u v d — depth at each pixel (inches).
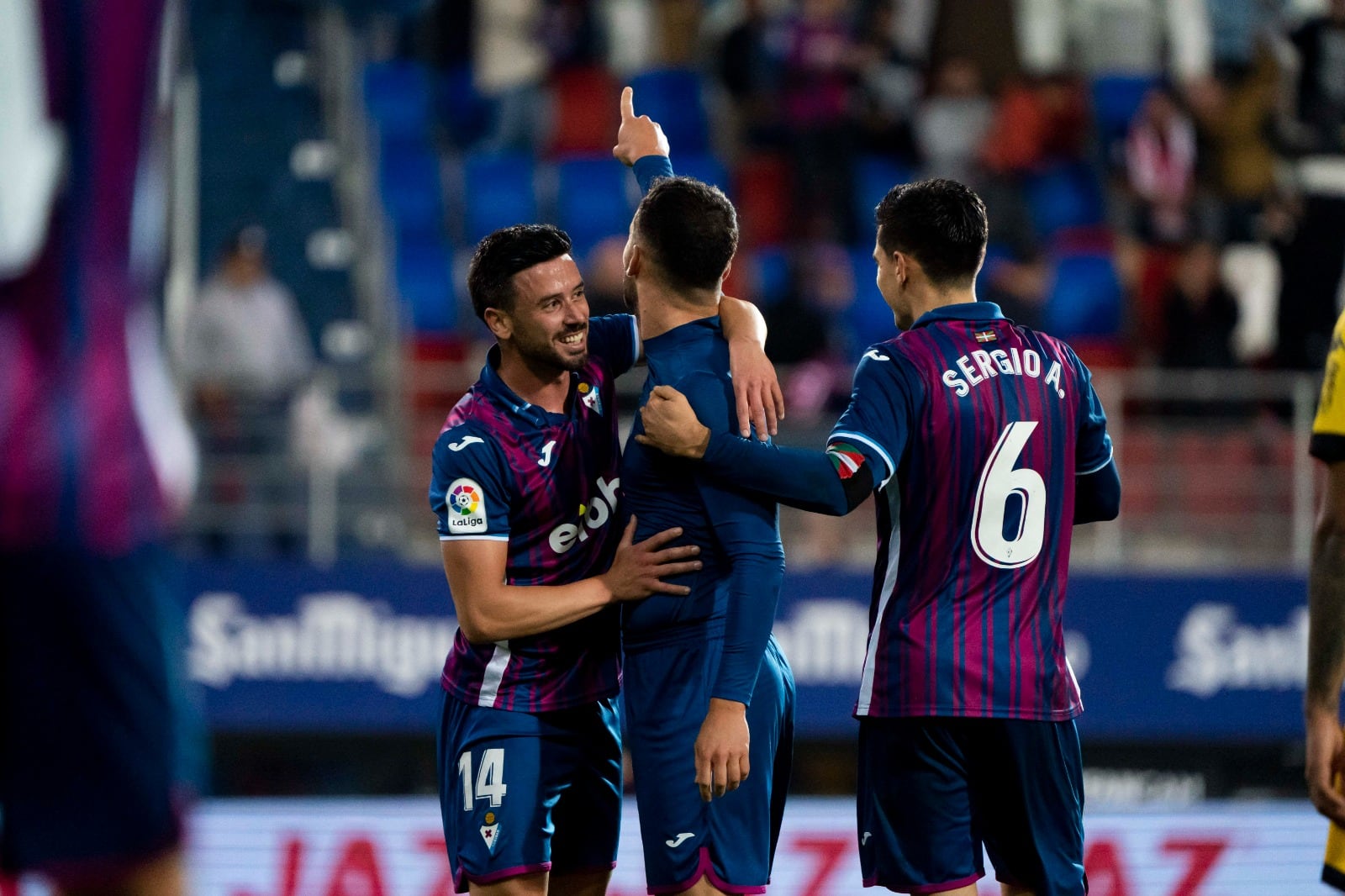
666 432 438.6
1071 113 1649.9
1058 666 459.5
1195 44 1792.6
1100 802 1235.2
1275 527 1192.8
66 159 218.4
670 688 462.6
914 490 449.1
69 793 219.1
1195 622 1123.9
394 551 1146.0
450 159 1667.1
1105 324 1483.8
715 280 467.2
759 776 465.7
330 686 1080.8
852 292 1471.5
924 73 1747.0
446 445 482.0
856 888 855.1
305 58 1720.0
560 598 464.8
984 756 456.1
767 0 1596.9
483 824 485.4
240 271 1200.8
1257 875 887.1
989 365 452.8
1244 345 1416.1
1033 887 460.8
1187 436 1197.7
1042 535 456.4
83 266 221.0
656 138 536.7
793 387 1212.5
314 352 1446.9
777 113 1553.9
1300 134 1541.6
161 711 223.6
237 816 855.7
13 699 218.7
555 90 1700.3
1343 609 394.6
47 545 217.9
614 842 518.6
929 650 447.5
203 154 1625.2
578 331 474.9
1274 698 1124.5
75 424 220.1
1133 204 1491.1
